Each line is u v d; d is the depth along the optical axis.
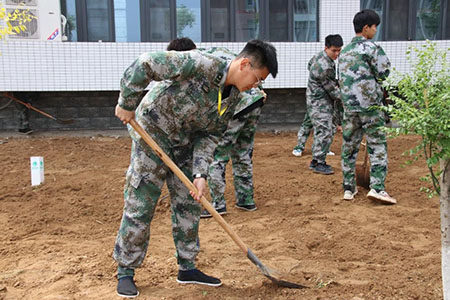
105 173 7.34
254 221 5.20
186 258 3.56
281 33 11.26
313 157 7.41
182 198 3.48
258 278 3.72
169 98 3.15
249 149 5.45
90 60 10.23
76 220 5.27
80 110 11.14
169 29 10.88
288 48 10.80
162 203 5.70
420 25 11.47
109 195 6.13
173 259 4.07
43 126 11.04
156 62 2.95
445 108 2.78
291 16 11.19
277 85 10.88
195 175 3.29
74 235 4.80
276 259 4.12
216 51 4.33
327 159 8.41
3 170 7.52
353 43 5.62
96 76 10.28
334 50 7.01
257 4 11.07
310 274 3.74
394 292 3.36
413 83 3.16
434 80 3.20
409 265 3.92
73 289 3.47
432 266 3.87
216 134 3.42
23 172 7.38
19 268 3.91
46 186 6.52
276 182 6.79
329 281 3.57
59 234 4.83
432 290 3.39
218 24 11.04
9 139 10.06
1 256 4.19
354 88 5.59
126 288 3.37
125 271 3.42
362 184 6.39
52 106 11.02
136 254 3.38
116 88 10.37
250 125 5.26
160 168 3.31
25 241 4.58
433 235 4.70
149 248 4.39
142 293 3.43
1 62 9.88
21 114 10.47
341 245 4.43
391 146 9.34
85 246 4.46
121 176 7.13
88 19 10.61
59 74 10.14
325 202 5.91
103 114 11.24
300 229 4.90
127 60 10.35
